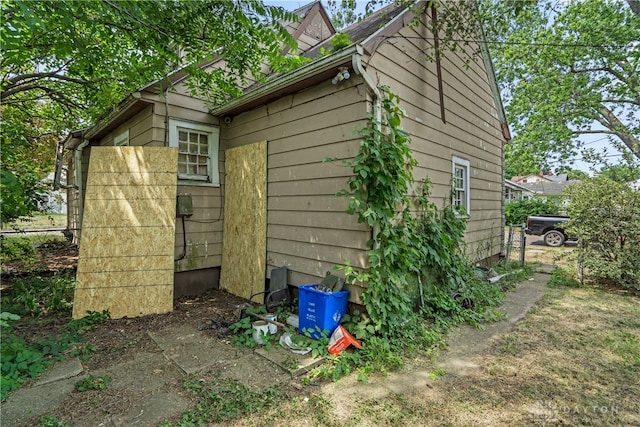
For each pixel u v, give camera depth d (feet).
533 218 41.32
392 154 11.34
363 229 11.55
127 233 14.35
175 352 10.42
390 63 13.28
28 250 24.99
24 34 11.47
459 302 15.11
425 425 7.04
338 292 11.28
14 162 18.74
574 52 41.88
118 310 13.69
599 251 19.33
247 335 11.34
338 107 12.33
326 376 8.94
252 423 7.04
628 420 7.19
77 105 23.12
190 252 17.10
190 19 12.16
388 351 10.21
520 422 7.14
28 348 10.20
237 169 17.53
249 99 15.34
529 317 14.11
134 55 14.88
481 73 22.93
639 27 37.73
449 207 17.08
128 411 7.38
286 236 14.71
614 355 10.42
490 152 24.59
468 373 9.34
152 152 15.26
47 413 7.29
